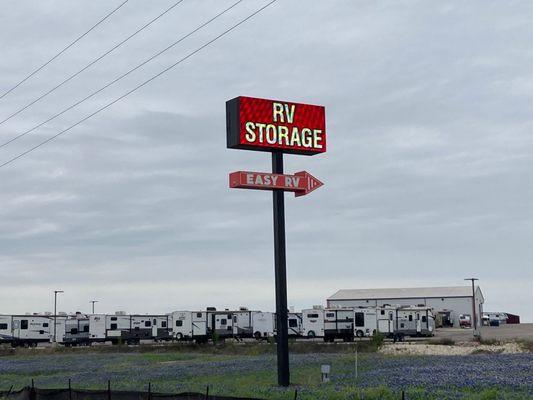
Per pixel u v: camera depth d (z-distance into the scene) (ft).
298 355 223.71
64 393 101.81
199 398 84.23
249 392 109.40
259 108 134.72
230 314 325.42
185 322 317.63
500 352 224.74
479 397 89.61
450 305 507.71
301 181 134.92
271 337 321.11
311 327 309.42
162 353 276.21
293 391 105.19
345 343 285.02
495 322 517.14
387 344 279.90
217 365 187.52
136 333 335.88
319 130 140.77
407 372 134.82
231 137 133.90
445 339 287.69
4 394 115.14
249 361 200.13
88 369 197.77
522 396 89.61
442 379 114.52
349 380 124.98
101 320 331.98
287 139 136.67
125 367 198.90
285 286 130.82
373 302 518.37
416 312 319.68
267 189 132.87
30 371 196.44
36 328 330.13
